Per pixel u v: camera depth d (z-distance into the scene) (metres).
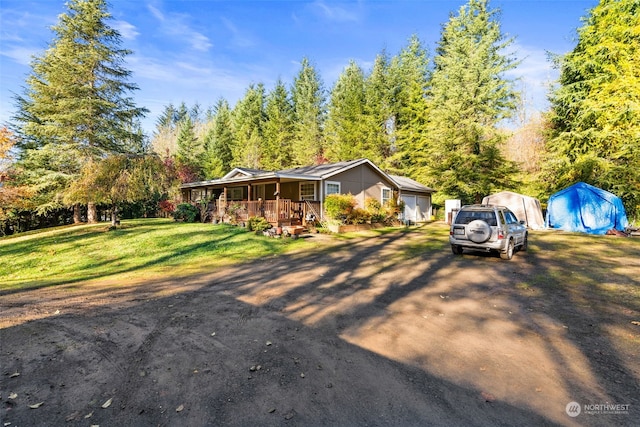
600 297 6.05
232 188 25.12
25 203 18.47
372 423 2.64
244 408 2.84
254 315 5.27
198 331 4.59
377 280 7.56
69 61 20.33
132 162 16.98
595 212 16.22
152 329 4.66
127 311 5.50
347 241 14.00
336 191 19.03
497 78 26.41
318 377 3.35
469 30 27.89
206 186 22.97
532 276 7.71
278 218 15.87
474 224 9.68
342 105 36.41
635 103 17.53
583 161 19.42
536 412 2.76
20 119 21.97
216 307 5.70
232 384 3.23
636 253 10.36
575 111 21.91
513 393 3.05
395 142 32.19
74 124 21.00
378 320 5.01
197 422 2.66
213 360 3.73
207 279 8.00
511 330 4.59
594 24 21.09
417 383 3.23
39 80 21.17
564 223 17.28
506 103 25.64
